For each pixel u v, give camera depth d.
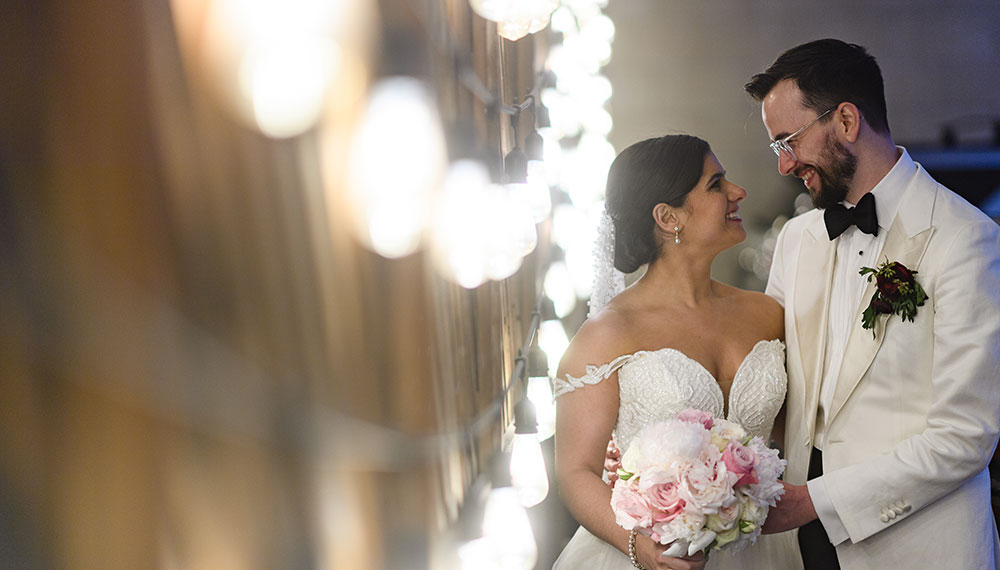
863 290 2.42
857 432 2.36
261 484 0.52
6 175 0.35
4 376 0.36
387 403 0.79
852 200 2.45
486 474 1.62
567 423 2.33
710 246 2.42
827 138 2.39
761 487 1.90
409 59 0.80
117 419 0.40
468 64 1.33
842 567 2.33
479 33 1.62
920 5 9.47
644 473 1.87
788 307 2.55
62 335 0.37
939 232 2.29
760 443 1.98
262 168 0.53
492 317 1.86
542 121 3.22
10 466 0.36
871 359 2.33
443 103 1.06
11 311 0.35
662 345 2.37
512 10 1.56
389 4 0.73
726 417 2.39
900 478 2.20
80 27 0.38
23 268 0.36
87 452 0.38
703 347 2.39
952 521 2.25
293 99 0.48
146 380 0.41
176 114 0.44
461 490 1.32
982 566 2.26
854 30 9.52
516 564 1.29
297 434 0.57
